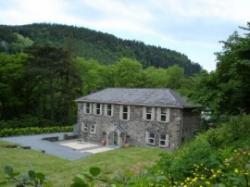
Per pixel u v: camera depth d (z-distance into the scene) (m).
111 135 34.94
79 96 49.38
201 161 7.88
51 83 46.59
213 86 16.05
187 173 7.72
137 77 58.22
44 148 29.56
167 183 7.02
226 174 6.28
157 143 31.55
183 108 30.03
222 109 15.91
